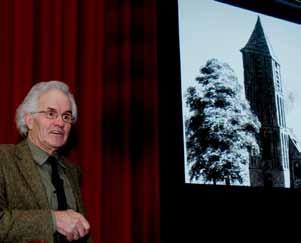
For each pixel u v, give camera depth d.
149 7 2.50
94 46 2.28
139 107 2.39
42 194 1.52
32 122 1.65
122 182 2.26
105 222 2.20
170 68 2.53
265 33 2.94
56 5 2.19
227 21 2.80
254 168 2.68
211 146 2.56
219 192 2.54
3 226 1.38
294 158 2.87
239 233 2.68
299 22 3.13
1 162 1.52
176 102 2.50
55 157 1.68
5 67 2.02
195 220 2.54
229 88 2.70
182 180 2.44
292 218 2.88
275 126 2.83
